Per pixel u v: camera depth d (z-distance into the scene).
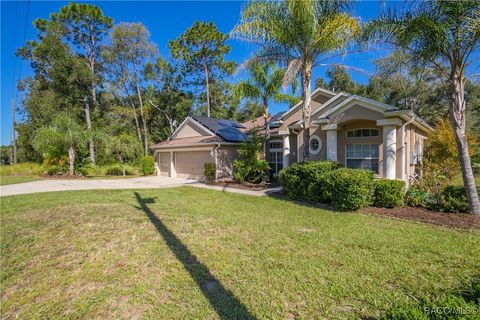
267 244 5.09
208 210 8.12
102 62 28.34
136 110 30.77
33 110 29.05
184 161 19.31
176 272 3.98
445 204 7.13
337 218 6.98
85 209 8.23
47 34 24.50
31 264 4.34
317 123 11.23
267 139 14.84
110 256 4.61
